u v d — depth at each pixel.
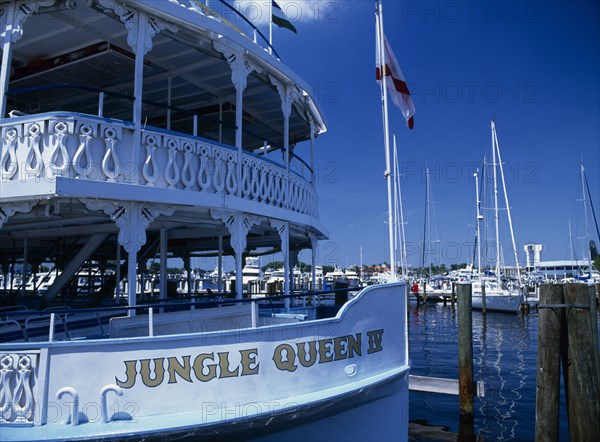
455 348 25.59
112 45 10.33
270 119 15.23
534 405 15.00
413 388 14.82
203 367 6.60
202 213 9.68
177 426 5.98
